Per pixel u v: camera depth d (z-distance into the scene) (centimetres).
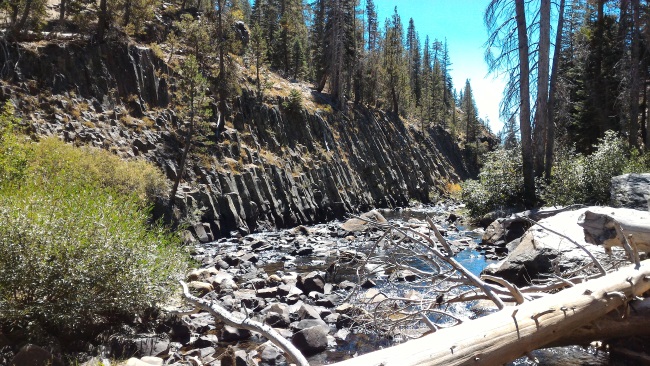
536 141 1739
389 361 296
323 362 627
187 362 606
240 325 400
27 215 604
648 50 2164
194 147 2659
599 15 2411
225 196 2622
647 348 494
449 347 327
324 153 4019
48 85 2344
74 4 2755
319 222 3472
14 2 2417
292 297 946
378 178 4753
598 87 2423
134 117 2652
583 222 558
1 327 576
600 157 1519
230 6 3631
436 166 6525
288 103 3912
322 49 5425
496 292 531
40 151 1691
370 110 5584
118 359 588
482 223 1800
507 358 367
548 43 1709
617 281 474
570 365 524
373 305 801
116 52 2739
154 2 3281
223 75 3303
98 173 1905
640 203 1098
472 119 9069
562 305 420
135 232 721
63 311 583
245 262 1473
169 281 730
